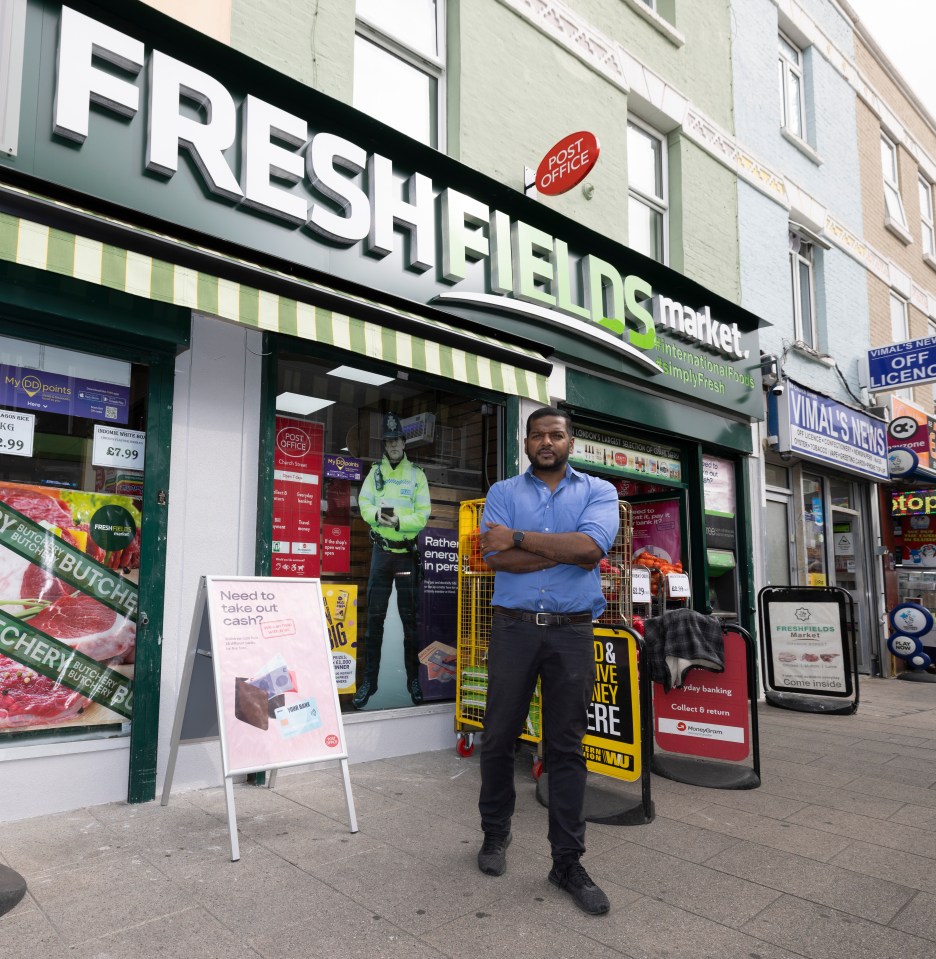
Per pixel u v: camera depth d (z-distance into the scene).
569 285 6.14
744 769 4.75
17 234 2.91
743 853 3.33
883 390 11.01
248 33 4.63
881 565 10.89
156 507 3.91
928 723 6.70
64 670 3.67
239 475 4.29
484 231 5.65
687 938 2.53
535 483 3.19
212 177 4.05
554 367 6.11
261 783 4.12
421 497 5.28
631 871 3.10
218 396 4.24
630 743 3.93
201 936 2.44
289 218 4.40
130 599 3.91
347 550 4.86
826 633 7.36
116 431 3.93
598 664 4.12
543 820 3.67
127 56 3.79
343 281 4.32
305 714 3.43
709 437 7.82
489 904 2.72
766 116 9.82
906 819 3.86
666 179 8.32
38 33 3.56
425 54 5.95
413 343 4.30
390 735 4.86
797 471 9.56
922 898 2.88
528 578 3.00
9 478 3.60
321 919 2.58
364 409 5.04
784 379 8.83
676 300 7.47
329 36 5.05
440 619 5.30
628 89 7.57
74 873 2.90
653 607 7.18
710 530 8.09
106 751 3.72
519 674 2.97
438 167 5.30
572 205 6.78
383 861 3.09
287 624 3.54
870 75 12.61
